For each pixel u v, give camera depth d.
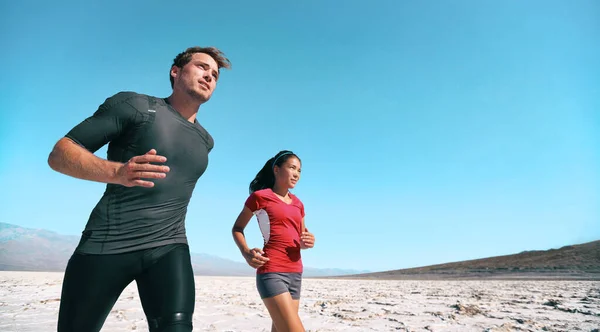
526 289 13.83
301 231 3.31
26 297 9.16
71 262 2.01
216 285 16.83
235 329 5.33
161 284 2.03
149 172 1.73
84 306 1.92
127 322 5.70
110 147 2.13
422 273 39.34
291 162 3.32
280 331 2.86
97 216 2.03
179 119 2.21
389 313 7.07
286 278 2.99
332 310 7.60
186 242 2.30
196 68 2.35
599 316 6.54
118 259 2.00
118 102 2.02
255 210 3.18
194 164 2.26
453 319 6.28
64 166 1.78
